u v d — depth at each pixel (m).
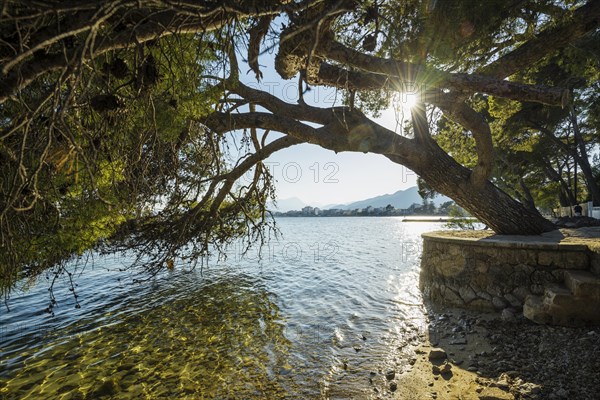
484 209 9.93
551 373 4.72
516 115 20.03
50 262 4.62
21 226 3.61
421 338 7.13
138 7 1.52
